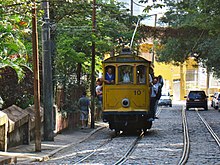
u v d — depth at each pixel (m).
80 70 59.06
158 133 47.25
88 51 55.72
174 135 44.97
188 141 39.53
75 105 53.41
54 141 40.31
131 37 55.56
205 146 36.47
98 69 59.34
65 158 31.16
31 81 44.16
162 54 87.31
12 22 35.00
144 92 45.31
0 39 35.69
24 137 36.69
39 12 37.44
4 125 31.77
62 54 49.88
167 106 104.56
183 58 84.06
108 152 33.50
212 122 61.00
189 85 163.62
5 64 37.34
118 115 45.41
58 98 48.22
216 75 102.69
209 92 155.88
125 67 45.62
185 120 63.53
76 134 46.78
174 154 32.00
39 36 45.97
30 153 32.44
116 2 56.66
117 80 45.56
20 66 41.00
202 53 81.94
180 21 74.38
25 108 41.91
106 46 53.53
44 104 39.97
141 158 30.23
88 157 30.98
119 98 45.41
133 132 49.00
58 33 49.19
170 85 159.62
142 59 45.56
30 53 42.81
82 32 49.91
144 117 45.50
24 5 30.83
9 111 35.22
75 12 48.12
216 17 49.16
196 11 50.47
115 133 47.56
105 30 53.06
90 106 57.28
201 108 98.06
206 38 73.75
